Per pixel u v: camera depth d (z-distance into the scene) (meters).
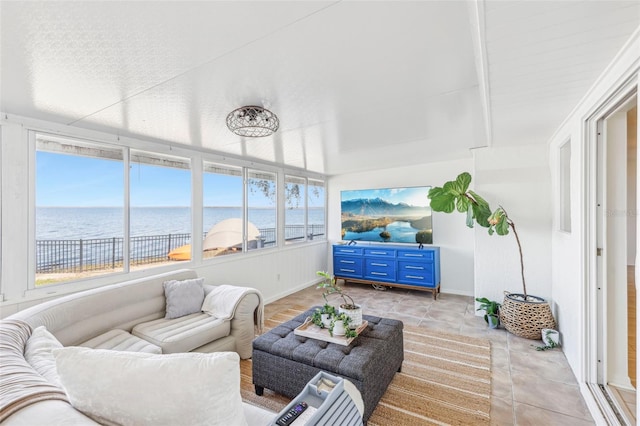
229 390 0.90
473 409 1.95
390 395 2.10
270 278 4.54
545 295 3.25
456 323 3.46
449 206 3.52
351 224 5.52
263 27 1.23
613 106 1.74
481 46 1.33
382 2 1.09
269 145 3.37
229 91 1.87
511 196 3.41
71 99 1.95
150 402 0.86
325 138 3.09
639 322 1.29
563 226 2.86
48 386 0.97
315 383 1.31
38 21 1.14
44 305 1.91
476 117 2.45
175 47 1.36
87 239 2.70
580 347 2.11
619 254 2.00
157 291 2.64
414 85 1.83
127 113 2.23
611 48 1.33
